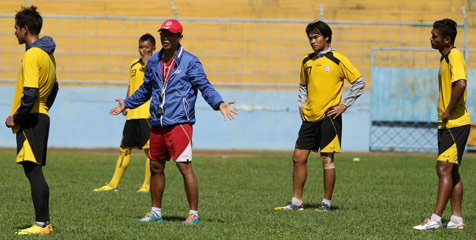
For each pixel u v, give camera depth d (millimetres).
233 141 72688
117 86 73062
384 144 73188
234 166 55781
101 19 73750
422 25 74625
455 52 27438
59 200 35125
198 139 72500
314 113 33375
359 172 52219
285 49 74188
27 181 43719
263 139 72812
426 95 73250
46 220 25000
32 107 24109
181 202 35469
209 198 37438
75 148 71625
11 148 70625
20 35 24609
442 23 27453
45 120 24562
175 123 26891
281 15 75125
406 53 73312
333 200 37500
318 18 74875
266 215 30781
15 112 24359
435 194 40500
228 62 73875
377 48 72812
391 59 73375
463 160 62250
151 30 74438
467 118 27625
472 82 72312
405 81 73250
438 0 75875
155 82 27203
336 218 30219
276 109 72938
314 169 54469
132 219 28656
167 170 53000
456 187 28250
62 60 73500
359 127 73062
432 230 27172
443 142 27609
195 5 75562
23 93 23578
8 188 39906
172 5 75375
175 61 26859
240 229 26234
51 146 72062
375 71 73125
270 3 75625
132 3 75250
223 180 46656
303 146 33875
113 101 72625
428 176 50156
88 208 32281
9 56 72938
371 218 30344
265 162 59062
